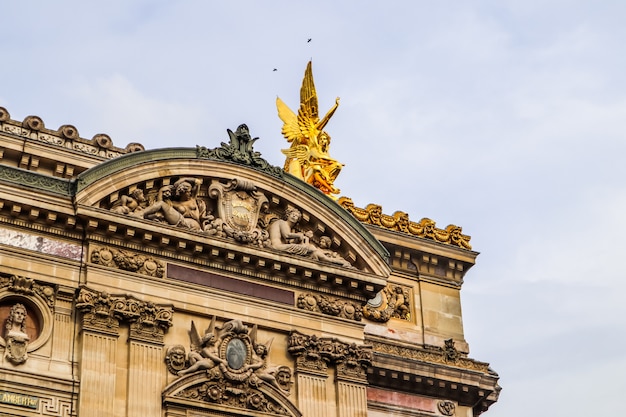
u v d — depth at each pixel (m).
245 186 91.88
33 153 92.38
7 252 82.75
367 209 104.69
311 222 94.12
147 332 85.06
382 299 102.88
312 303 92.38
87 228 85.25
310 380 89.94
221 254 89.25
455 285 107.19
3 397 79.25
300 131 105.12
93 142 95.94
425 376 99.75
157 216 87.94
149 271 86.81
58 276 83.88
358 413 91.00
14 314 81.69
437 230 107.19
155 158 88.69
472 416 102.44
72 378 81.69
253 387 87.31
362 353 92.75
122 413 82.56
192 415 84.31
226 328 87.56
